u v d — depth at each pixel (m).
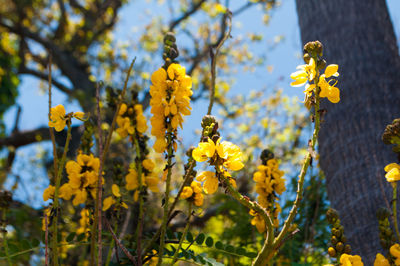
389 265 1.10
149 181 1.25
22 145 6.20
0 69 7.40
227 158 1.07
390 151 1.79
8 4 7.26
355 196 1.76
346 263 1.11
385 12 2.20
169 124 1.15
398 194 1.65
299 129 3.51
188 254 1.26
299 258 1.81
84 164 1.22
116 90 1.30
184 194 1.21
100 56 6.75
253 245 1.93
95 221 1.10
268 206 1.31
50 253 1.25
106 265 1.21
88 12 7.48
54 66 7.41
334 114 1.97
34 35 7.16
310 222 2.10
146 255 1.28
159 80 1.16
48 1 7.64
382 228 1.13
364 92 1.96
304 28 2.32
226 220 2.25
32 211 2.18
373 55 2.04
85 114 1.16
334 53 2.12
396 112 1.92
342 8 2.18
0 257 1.24
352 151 1.85
